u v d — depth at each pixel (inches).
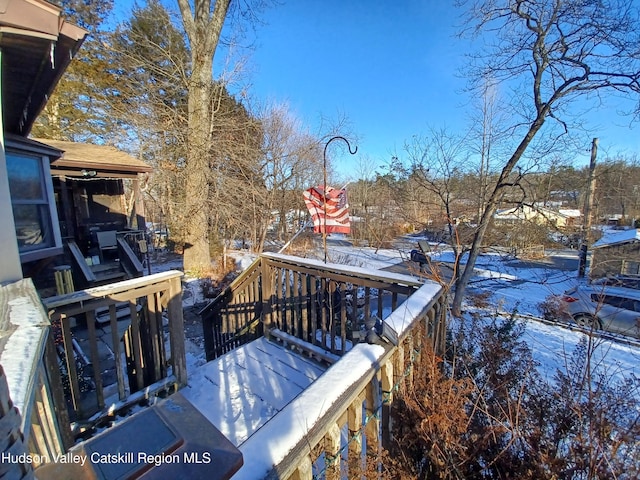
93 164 261.6
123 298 84.3
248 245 621.9
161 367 96.6
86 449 22.7
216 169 401.7
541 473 52.1
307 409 35.1
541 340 178.5
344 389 39.3
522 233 356.5
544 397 70.1
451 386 59.2
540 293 326.6
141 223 316.2
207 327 171.9
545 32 250.7
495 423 61.6
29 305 53.1
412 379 62.1
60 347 137.3
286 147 567.8
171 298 96.3
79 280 235.1
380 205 518.0
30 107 129.6
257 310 141.6
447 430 55.4
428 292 77.6
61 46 87.0
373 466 45.5
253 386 102.8
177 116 393.4
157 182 456.1
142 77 416.8
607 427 55.4
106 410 81.0
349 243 658.8
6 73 100.1
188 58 455.5
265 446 29.4
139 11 427.2
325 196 171.5
